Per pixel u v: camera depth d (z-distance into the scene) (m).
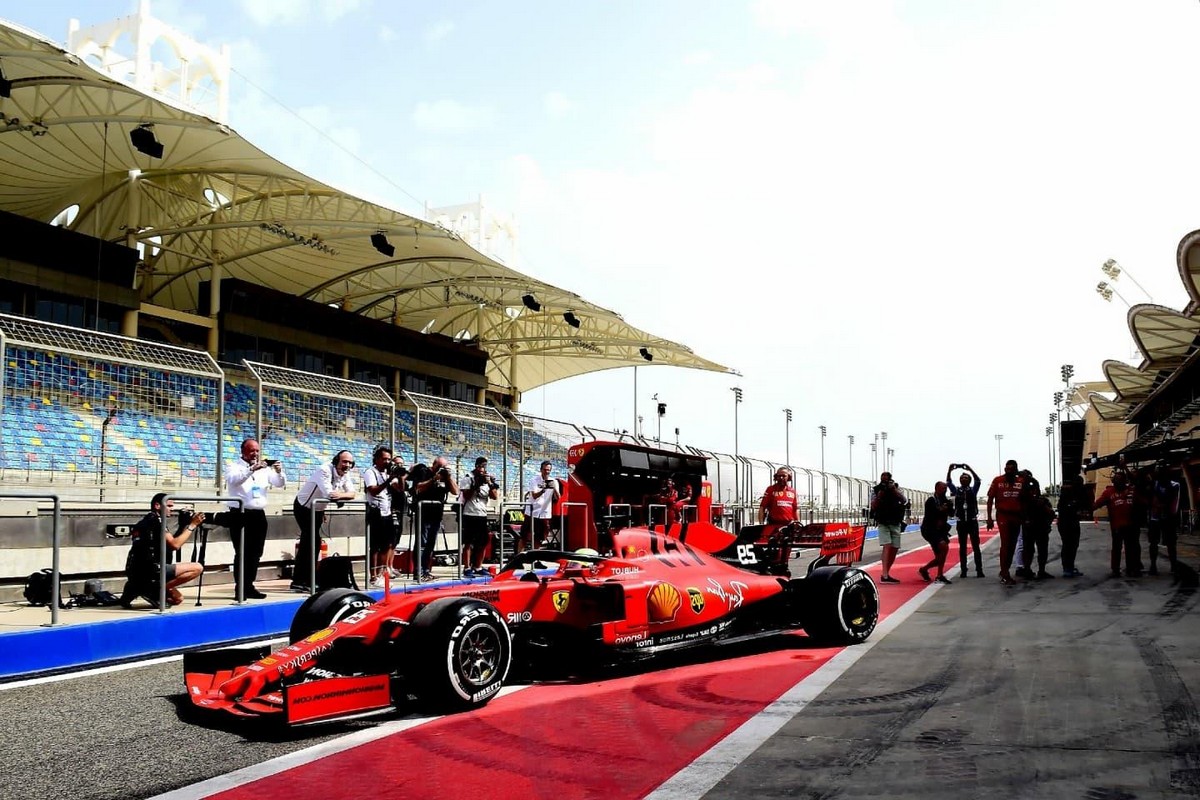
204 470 14.14
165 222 29.92
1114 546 15.03
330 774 4.66
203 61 23.80
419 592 6.79
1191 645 7.97
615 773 4.62
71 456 12.13
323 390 16.02
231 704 5.55
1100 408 68.62
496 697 6.48
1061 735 5.17
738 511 25.80
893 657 7.88
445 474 14.05
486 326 45.69
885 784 4.36
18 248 22.88
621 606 7.22
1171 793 4.17
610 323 43.53
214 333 29.14
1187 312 37.84
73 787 4.50
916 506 56.69
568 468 18.38
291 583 12.69
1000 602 11.63
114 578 11.85
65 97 19.84
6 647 7.55
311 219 26.62
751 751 4.99
